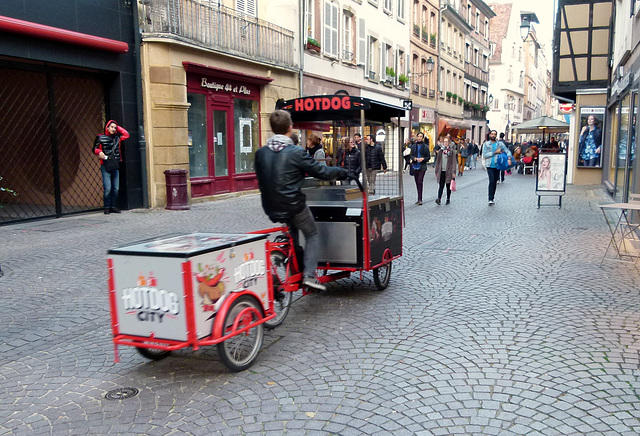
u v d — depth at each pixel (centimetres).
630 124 1181
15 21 978
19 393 374
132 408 349
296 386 375
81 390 377
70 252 805
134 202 1286
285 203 476
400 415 332
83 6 1132
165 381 388
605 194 1608
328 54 2194
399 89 3095
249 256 414
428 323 498
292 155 471
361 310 542
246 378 390
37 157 1169
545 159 1299
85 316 533
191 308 360
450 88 4328
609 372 387
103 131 1252
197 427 323
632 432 309
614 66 1714
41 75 1128
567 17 1939
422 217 1162
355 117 582
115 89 1235
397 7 3034
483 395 355
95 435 317
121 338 387
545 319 501
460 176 2522
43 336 482
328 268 577
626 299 560
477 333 469
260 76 1681
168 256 360
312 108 575
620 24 1577
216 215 1186
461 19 4306
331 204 571
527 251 802
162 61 1294
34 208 1184
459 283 635
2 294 603
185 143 1355
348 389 369
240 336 405
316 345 451
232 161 1608
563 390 360
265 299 433
